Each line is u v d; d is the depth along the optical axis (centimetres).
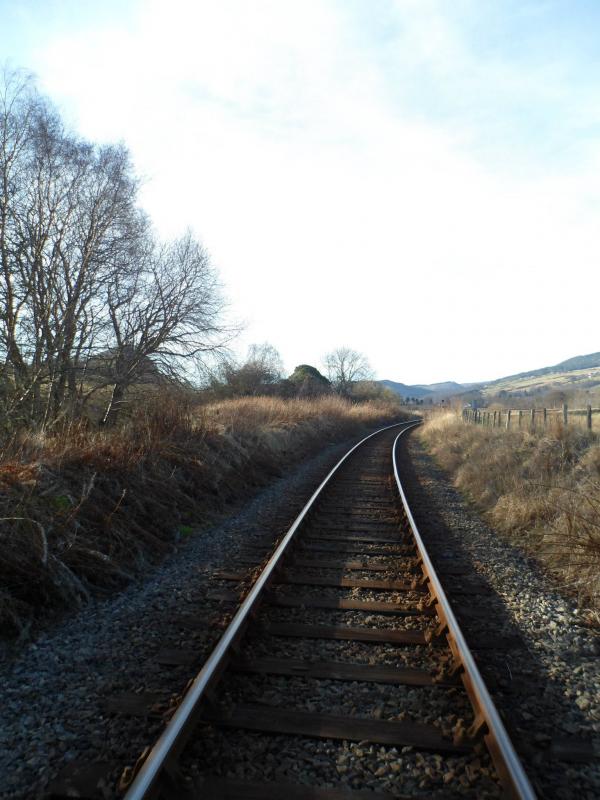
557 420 1467
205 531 873
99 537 642
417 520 951
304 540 805
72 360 1449
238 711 347
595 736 336
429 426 3372
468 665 379
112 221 1505
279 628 481
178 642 457
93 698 372
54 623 503
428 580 599
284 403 2727
